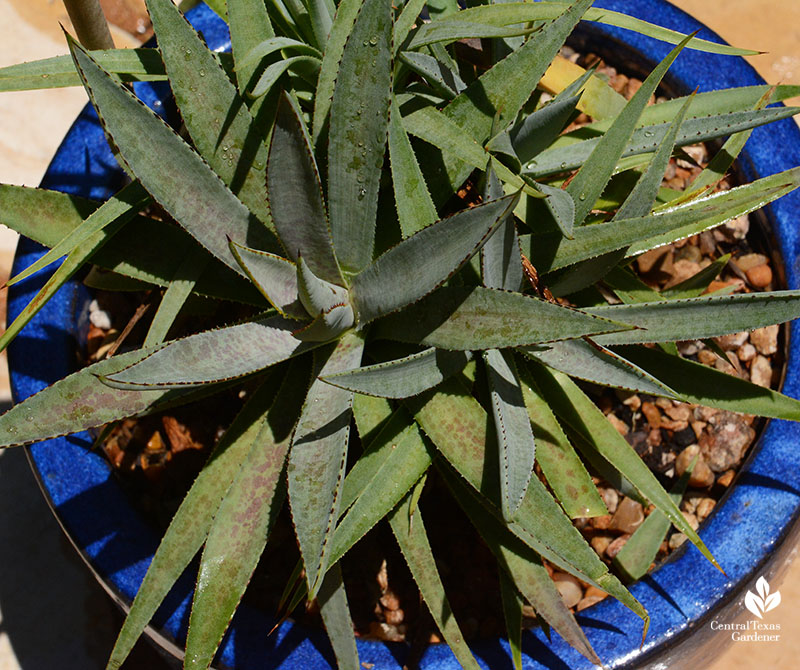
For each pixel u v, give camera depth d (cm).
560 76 76
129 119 64
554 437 69
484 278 64
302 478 63
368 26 62
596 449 72
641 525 73
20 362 75
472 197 75
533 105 77
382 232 71
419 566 68
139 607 66
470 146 66
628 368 63
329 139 65
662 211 72
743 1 105
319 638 71
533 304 60
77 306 78
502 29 66
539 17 69
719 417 78
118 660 66
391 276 64
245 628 71
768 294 64
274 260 65
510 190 68
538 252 68
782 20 104
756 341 80
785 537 72
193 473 77
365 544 76
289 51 70
